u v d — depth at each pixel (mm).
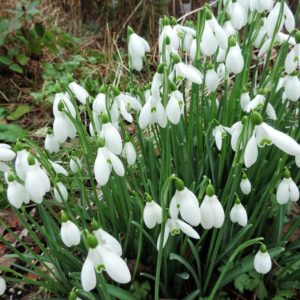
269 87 276
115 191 271
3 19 547
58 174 246
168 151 245
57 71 573
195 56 270
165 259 245
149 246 278
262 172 297
